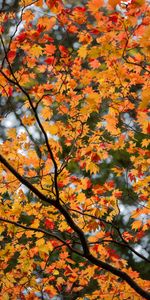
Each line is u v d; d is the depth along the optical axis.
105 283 4.39
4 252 4.22
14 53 3.99
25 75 4.11
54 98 4.20
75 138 4.13
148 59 3.79
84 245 3.66
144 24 3.42
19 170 4.04
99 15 3.47
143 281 4.30
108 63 3.77
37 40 3.98
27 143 4.04
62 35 6.67
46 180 4.02
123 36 3.48
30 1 3.76
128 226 7.04
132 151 4.33
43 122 4.18
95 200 4.19
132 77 4.01
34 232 4.20
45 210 4.14
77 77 4.14
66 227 4.27
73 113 4.20
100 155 4.13
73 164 6.84
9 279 4.35
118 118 4.14
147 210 4.24
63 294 4.97
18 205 4.10
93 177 7.14
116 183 6.91
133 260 7.59
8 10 5.66
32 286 4.38
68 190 4.18
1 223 4.18
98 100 4.03
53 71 4.11
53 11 3.83
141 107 3.30
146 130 4.11
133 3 3.21
